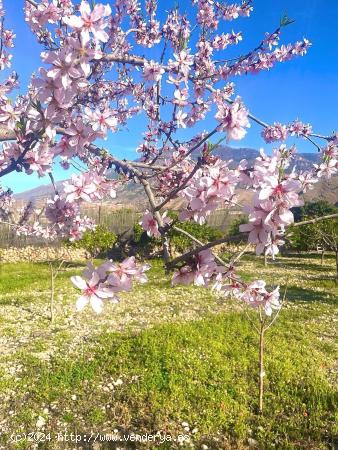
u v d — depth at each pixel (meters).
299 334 9.16
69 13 2.72
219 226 24.05
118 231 22.84
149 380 6.60
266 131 5.19
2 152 2.21
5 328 9.52
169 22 4.82
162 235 2.09
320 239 21.86
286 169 1.76
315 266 21.81
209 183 1.89
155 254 2.15
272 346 8.20
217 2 5.32
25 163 2.12
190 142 3.77
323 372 7.15
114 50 3.95
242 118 1.92
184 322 10.06
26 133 2.04
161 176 3.13
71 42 1.71
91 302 1.90
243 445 5.21
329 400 6.16
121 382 6.65
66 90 1.79
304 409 5.94
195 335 8.73
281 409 5.93
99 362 7.31
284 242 1.73
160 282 15.33
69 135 2.14
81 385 6.53
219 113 1.94
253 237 1.69
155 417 5.72
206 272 2.15
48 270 18.94
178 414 5.77
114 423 5.61
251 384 6.61
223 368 7.05
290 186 1.61
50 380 6.61
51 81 1.78
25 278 16.41
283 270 19.69
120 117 4.90
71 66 1.72
